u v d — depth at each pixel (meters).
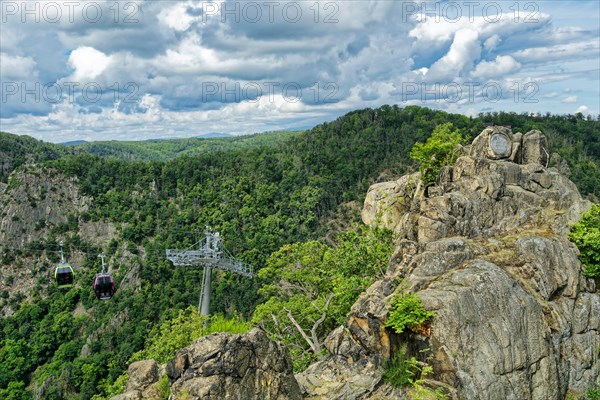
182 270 156.75
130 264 169.00
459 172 28.17
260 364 18.44
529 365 21.30
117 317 145.12
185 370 17.89
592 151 192.38
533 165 28.23
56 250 192.88
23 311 164.25
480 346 20.41
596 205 25.89
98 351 134.88
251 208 191.75
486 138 29.25
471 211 25.83
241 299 142.75
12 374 133.88
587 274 24.52
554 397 21.66
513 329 21.17
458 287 21.59
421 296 21.34
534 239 24.28
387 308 22.19
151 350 49.03
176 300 148.38
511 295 21.89
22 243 193.75
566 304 23.62
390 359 21.80
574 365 22.83
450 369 19.97
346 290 33.38
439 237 25.47
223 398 17.25
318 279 39.50
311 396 21.52
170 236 182.12
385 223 35.19
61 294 167.12
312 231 183.62
